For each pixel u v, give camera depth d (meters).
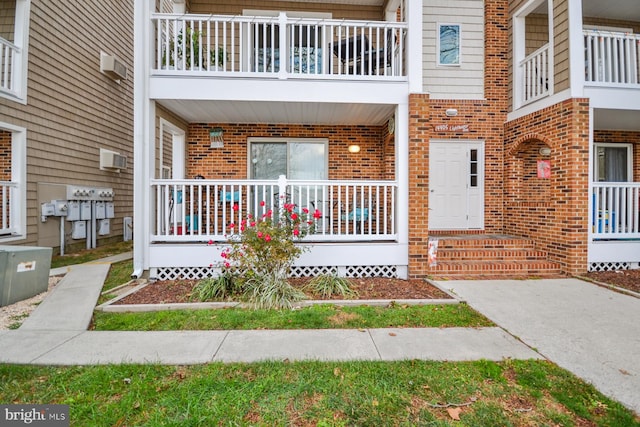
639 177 8.86
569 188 6.30
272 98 6.02
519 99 7.80
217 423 2.25
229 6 8.14
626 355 3.21
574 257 6.24
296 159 8.28
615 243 6.42
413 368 2.94
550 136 6.75
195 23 7.98
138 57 5.77
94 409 2.38
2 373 2.83
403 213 6.15
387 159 8.00
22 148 7.09
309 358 3.10
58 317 4.12
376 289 5.37
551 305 4.64
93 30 9.38
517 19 7.93
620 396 2.56
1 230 6.66
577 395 2.58
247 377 2.79
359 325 3.94
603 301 4.81
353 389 2.62
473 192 8.24
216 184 5.87
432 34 8.27
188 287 5.38
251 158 8.19
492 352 3.25
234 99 5.99
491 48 8.23
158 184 5.86
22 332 3.72
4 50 6.92
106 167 9.86
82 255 8.07
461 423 2.26
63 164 8.27
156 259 5.79
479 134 8.20
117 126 10.63
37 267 5.00
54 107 7.96
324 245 6.00
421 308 4.50
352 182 6.09
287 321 4.02
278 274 5.12
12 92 6.80
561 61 6.52
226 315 4.19
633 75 6.84
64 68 8.27
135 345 3.39
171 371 2.88
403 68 6.62
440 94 8.26
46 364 3.00
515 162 7.98
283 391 2.60
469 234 8.02
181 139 7.74
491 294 5.12
